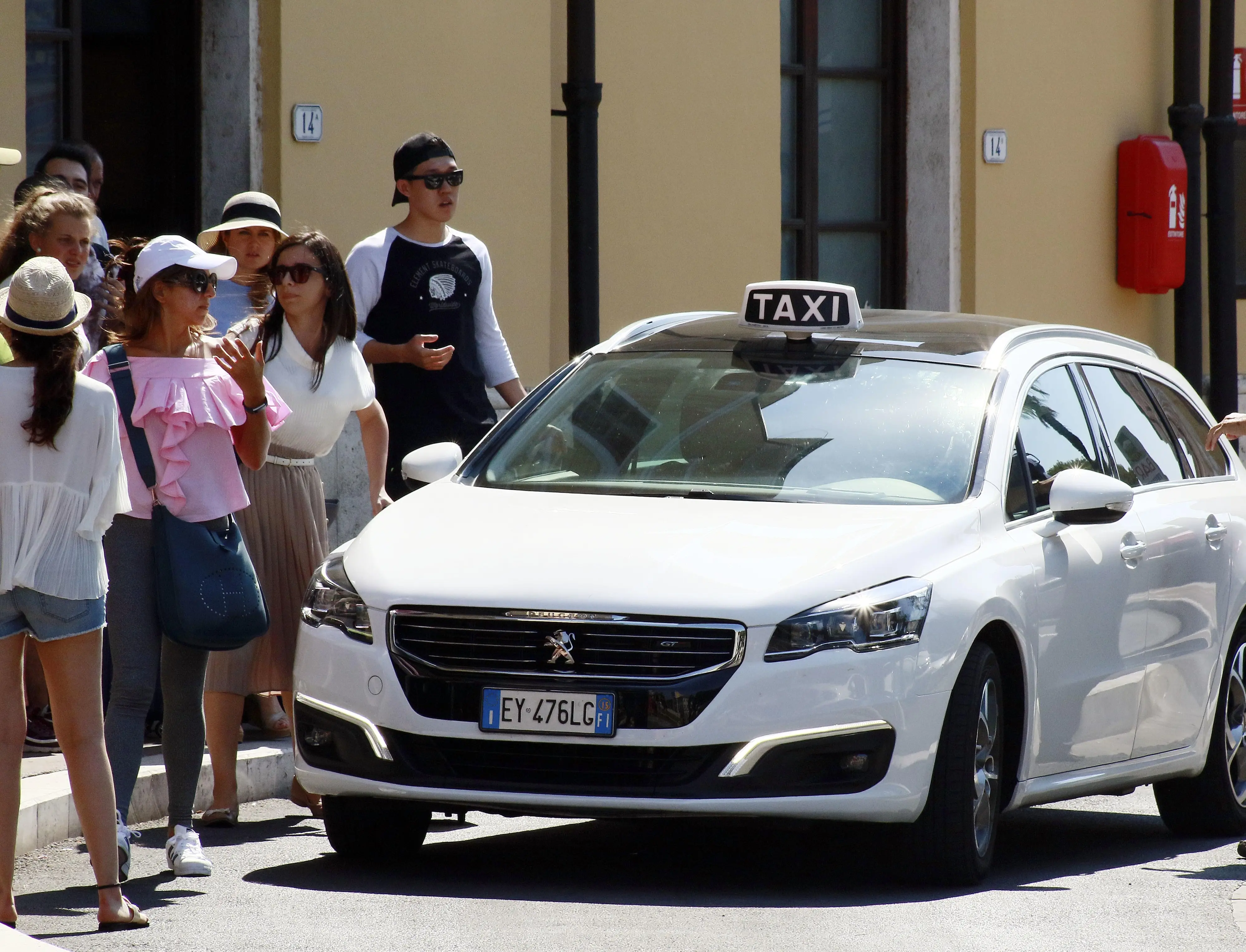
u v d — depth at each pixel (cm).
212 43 3938
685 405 2583
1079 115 5512
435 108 4147
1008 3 5344
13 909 2005
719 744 2094
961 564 2264
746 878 2297
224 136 3944
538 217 4325
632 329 2805
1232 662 2869
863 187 5350
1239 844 2484
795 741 2095
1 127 3538
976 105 5294
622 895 2173
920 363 2602
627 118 4569
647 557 2198
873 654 2131
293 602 2658
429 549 2277
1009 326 2770
